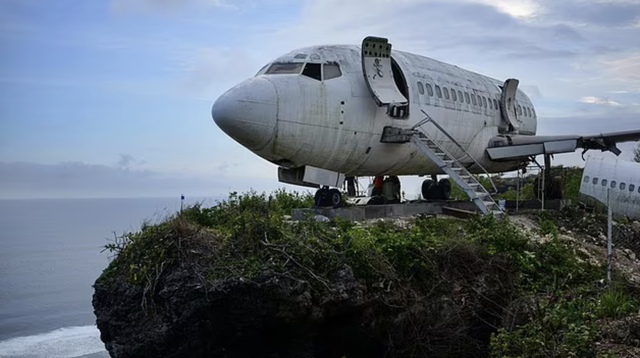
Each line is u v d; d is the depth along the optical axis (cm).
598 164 2406
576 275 1436
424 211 1897
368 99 1667
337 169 1702
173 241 1195
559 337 1028
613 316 1124
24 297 4106
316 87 1579
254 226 1226
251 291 1117
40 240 7688
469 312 1323
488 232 1487
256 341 1180
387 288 1245
